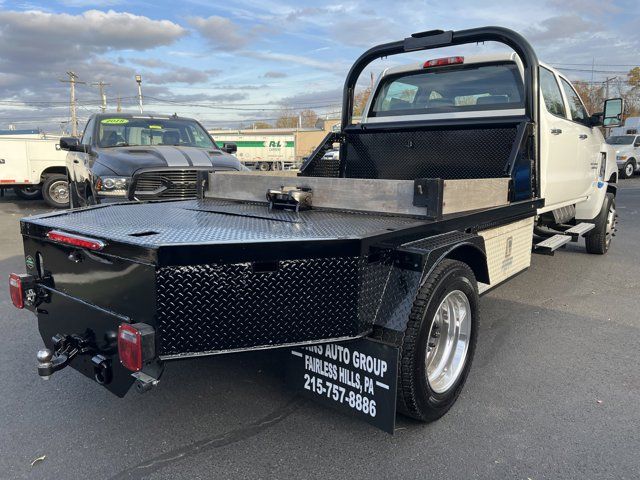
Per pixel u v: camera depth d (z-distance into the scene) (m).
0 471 2.55
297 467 2.57
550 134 4.98
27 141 14.34
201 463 2.61
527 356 3.94
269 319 2.35
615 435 2.85
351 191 3.33
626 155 24.70
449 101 5.32
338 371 2.68
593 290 5.80
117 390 2.55
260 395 3.32
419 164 5.00
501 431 2.88
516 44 4.53
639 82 54.34
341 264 2.42
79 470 2.55
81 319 2.72
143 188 6.52
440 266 2.77
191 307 2.24
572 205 6.35
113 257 2.40
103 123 7.99
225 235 2.45
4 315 4.89
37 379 3.55
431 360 3.00
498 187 3.79
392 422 2.50
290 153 47.53
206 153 7.41
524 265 4.30
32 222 3.07
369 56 5.32
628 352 4.02
